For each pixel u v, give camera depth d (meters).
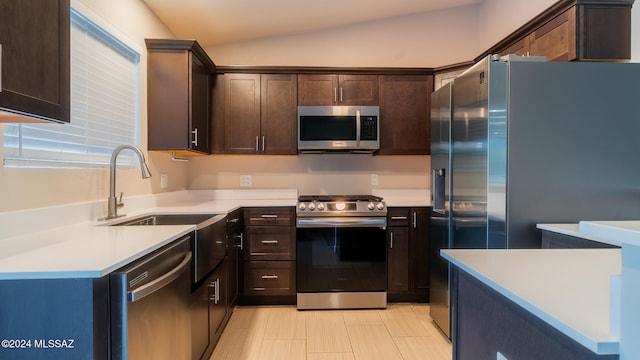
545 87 1.82
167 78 2.50
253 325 2.52
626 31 2.01
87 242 1.28
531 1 2.66
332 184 3.49
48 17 1.11
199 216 2.31
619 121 1.82
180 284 1.45
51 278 0.95
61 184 1.62
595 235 0.61
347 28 3.45
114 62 2.12
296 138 3.13
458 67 3.07
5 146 1.34
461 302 1.15
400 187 3.51
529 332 0.77
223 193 3.39
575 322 0.60
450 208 2.31
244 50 3.42
